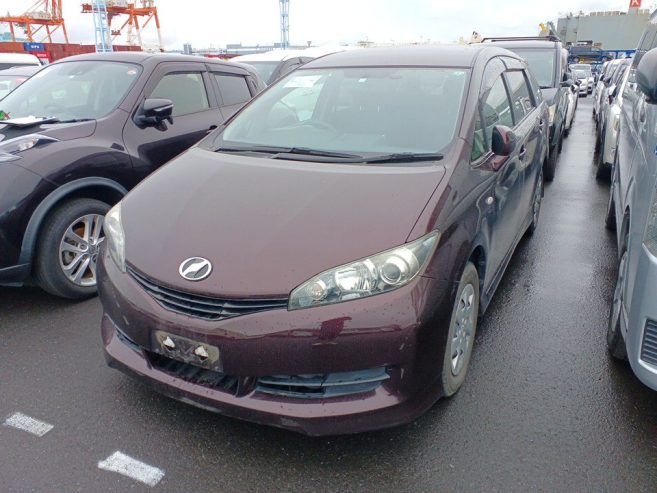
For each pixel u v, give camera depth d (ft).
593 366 10.64
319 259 7.61
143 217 9.11
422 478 7.89
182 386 8.16
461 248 8.49
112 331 9.23
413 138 10.31
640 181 9.47
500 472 7.99
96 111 15.05
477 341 11.58
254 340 7.41
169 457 8.29
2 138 13.16
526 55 31.17
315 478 7.90
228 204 8.87
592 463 8.16
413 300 7.58
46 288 12.82
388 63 12.30
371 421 7.64
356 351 7.40
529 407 9.39
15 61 41.32
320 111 11.79
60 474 7.95
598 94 49.32
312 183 9.14
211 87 18.19
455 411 9.27
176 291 7.90
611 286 14.34
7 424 8.95
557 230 18.93
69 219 12.74
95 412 9.26
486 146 10.86
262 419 7.69
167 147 15.64
